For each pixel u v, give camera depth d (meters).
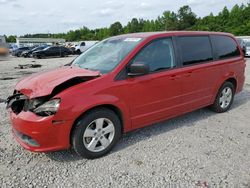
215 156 3.67
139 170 3.33
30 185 3.03
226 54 5.49
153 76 4.04
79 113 3.32
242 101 6.63
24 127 3.27
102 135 3.66
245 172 3.26
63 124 3.27
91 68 4.05
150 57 4.07
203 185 3.00
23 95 3.63
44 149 3.28
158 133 4.50
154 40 4.17
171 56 4.37
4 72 13.39
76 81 3.47
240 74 5.86
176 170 3.32
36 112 3.25
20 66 16.38
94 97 3.43
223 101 5.58
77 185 3.03
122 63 3.77
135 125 4.01
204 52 4.97
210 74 5.02
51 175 3.24
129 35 4.57
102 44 4.76
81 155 3.54
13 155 3.73
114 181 3.10
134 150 3.88
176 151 3.82
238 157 3.64
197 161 3.53
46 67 16.44
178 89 4.45
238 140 4.20
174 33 4.51
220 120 5.16
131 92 3.80
